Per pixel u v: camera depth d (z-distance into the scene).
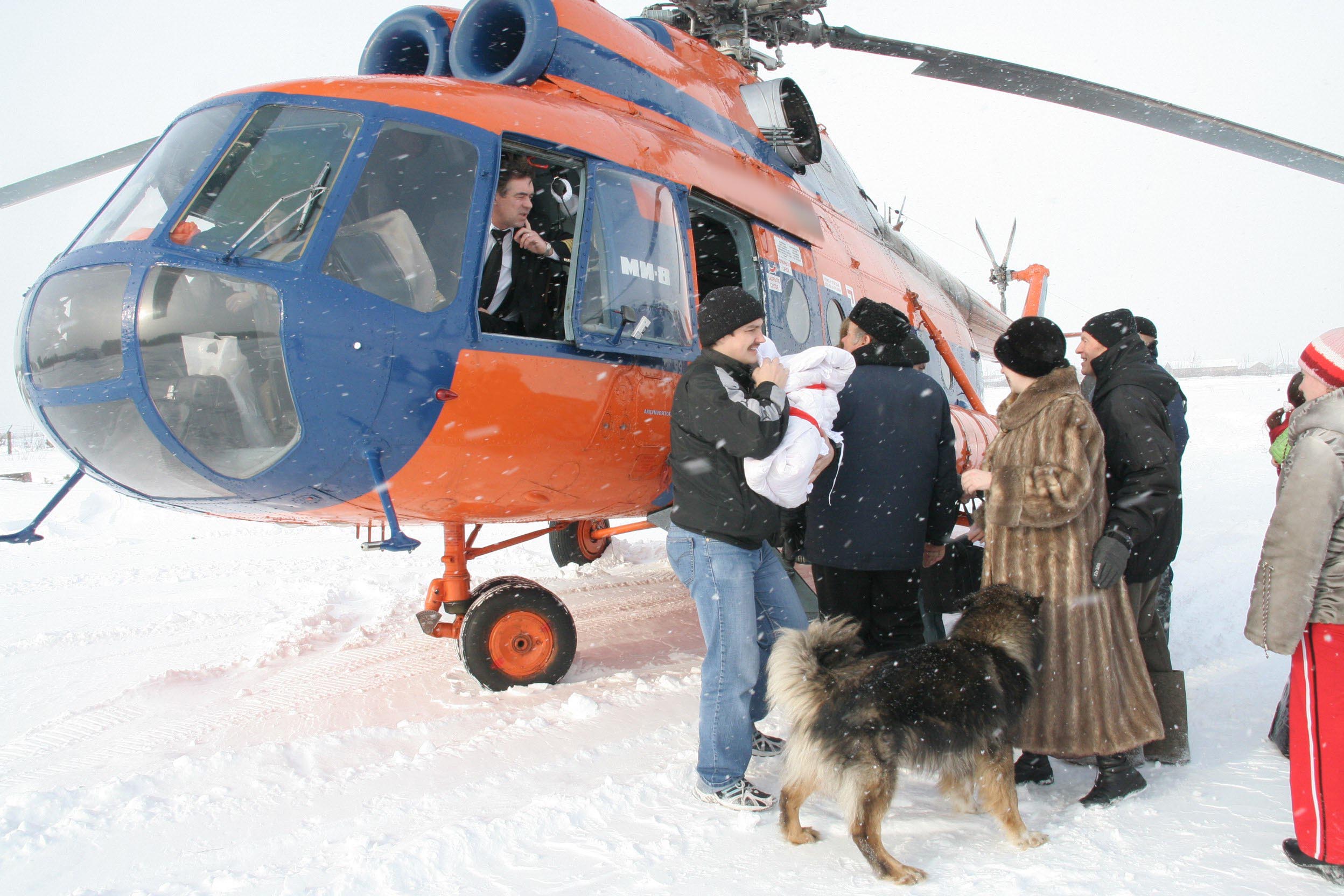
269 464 3.07
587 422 3.60
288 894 2.21
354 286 3.05
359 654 4.75
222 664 4.55
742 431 2.57
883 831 2.62
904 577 3.60
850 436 3.47
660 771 3.02
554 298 3.96
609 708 3.72
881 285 6.73
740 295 2.76
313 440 3.04
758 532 2.77
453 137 3.36
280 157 3.25
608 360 3.65
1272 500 10.14
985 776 2.49
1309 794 2.28
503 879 2.30
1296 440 2.42
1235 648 4.57
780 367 2.72
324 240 3.03
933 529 3.63
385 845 2.49
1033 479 2.76
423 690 4.05
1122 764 2.81
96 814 2.71
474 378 3.25
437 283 3.22
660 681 4.11
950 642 2.56
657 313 3.92
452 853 2.41
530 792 2.87
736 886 2.27
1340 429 2.31
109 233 3.26
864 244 6.70
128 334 2.96
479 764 3.12
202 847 2.53
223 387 3.00
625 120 4.15
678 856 2.43
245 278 2.97
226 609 6.08
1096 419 2.81
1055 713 2.77
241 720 3.71
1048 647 2.79
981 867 2.36
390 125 3.25
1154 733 2.77
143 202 3.31
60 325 3.11
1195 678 4.12
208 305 2.97
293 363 2.95
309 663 4.57
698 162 4.46
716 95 5.15
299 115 3.29
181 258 2.99
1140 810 2.73
